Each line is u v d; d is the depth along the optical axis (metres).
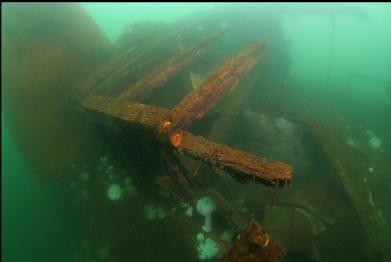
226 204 3.24
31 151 4.70
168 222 3.46
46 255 5.14
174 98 4.97
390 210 3.23
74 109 4.38
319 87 6.48
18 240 5.59
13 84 4.73
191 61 4.78
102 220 3.96
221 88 3.22
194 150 2.28
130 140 3.02
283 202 3.63
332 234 3.07
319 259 2.94
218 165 2.10
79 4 5.68
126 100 3.24
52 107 4.63
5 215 6.03
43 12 4.96
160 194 3.57
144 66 4.99
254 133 4.75
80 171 4.39
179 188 3.16
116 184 4.03
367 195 3.22
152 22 6.69
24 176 6.60
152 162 3.01
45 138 4.60
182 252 3.26
